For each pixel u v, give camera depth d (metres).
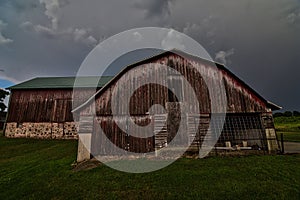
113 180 7.99
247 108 12.91
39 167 10.45
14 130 21.95
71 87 22.55
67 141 19.55
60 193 7.05
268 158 10.54
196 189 6.86
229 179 7.65
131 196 6.57
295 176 7.84
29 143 18.48
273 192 6.53
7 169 10.61
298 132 32.41
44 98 22.62
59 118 21.88
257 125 13.10
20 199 6.82
